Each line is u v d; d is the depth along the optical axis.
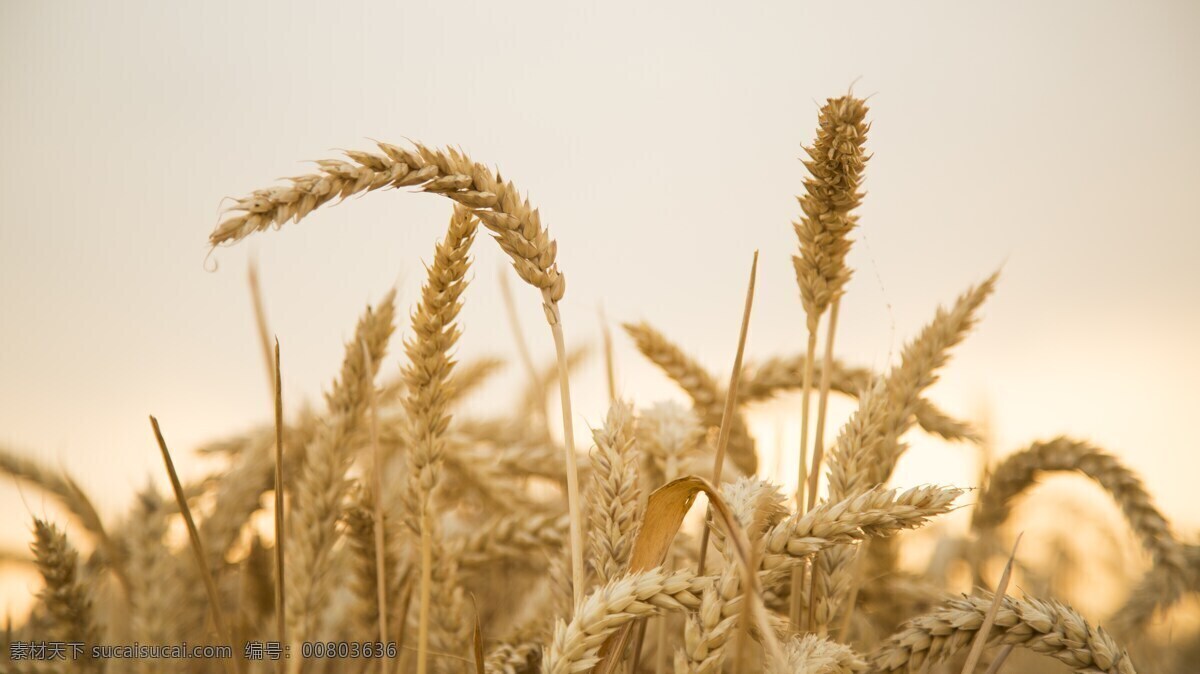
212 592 0.74
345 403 0.83
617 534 0.73
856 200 0.77
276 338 0.73
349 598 0.90
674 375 0.95
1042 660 0.93
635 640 0.76
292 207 0.63
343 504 0.82
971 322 0.83
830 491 0.75
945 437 0.99
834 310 0.79
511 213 0.70
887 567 0.90
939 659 0.74
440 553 0.81
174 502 0.93
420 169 0.68
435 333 0.76
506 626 0.91
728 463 0.90
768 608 0.78
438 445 0.76
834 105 0.76
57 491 0.92
